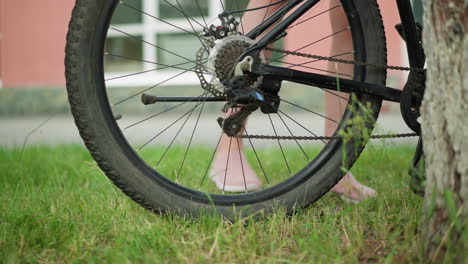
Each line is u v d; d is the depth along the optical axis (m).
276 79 1.78
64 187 2.61
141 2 9.52
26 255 1.59
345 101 2.14
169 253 1.59
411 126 1.79
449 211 1.35
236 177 2.27
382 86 1.81
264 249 1.59
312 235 1.61
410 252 1.46
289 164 3.07
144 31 9.54
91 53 1.65
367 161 2.87
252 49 1.74
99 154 1.69
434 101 1.42
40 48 10.05
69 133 6.66
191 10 9.33
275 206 1.84
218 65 1.76
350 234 1.71
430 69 1.43
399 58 7.40
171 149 3.88
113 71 9.65
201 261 1.50
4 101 10.05
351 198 2.18
